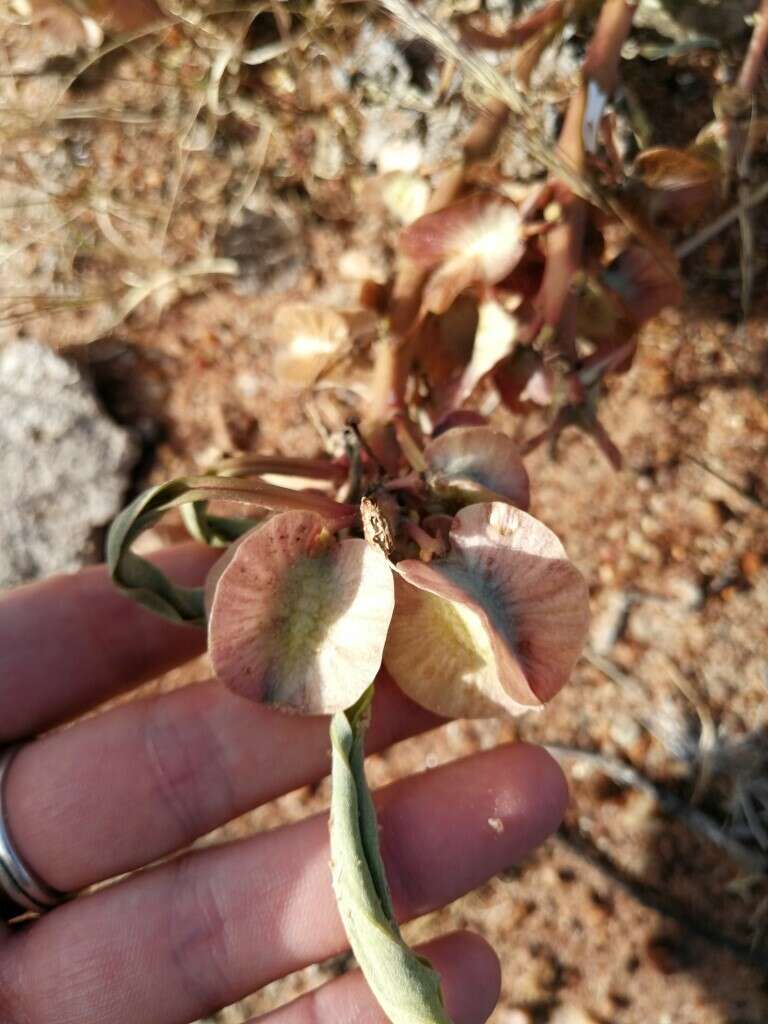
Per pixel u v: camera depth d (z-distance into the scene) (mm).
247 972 102
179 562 115
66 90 145
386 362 104
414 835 100
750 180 129
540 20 110
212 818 107
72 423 146
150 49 140
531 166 132
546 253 100
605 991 136
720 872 135
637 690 138
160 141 144
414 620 83
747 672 135
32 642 114
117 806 104
